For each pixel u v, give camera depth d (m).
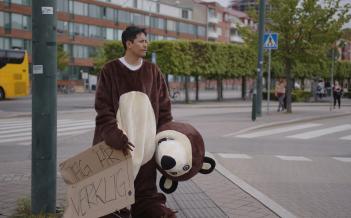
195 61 36.12
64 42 68.38
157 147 3.94
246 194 6.58
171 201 6.10
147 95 3.97
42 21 4.82
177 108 29.17
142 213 4.02
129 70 3.96
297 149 12.02
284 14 23.06
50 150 4.95
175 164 3.80
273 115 22.17
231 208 5.83
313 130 16.62
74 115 22.42
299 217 5.75
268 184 7.69
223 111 25.78
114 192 3.81
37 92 4.88
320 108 29.42
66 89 59.44
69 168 3.96
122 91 3.92
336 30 23.09
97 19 73.88
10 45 61.66
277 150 11.73
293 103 35.88
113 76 3.94
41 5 4.81
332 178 8.33
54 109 4.95
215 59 37.66
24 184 6.98
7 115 21.59
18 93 36.50
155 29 85.50
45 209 4.98
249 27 25.73
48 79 4.87
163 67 35.28
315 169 9.23
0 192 6.39
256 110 20.69
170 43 34.91
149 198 4.02
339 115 23.14
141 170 3.99
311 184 7.75
